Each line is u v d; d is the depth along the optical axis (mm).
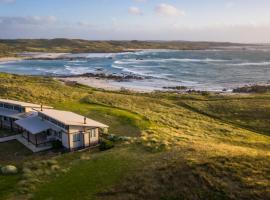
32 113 51562
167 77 139500
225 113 68938
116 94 86750
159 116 63688
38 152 41406
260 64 198750
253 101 77688
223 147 36156
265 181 24344
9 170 33000
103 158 34844
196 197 23359
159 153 35031
